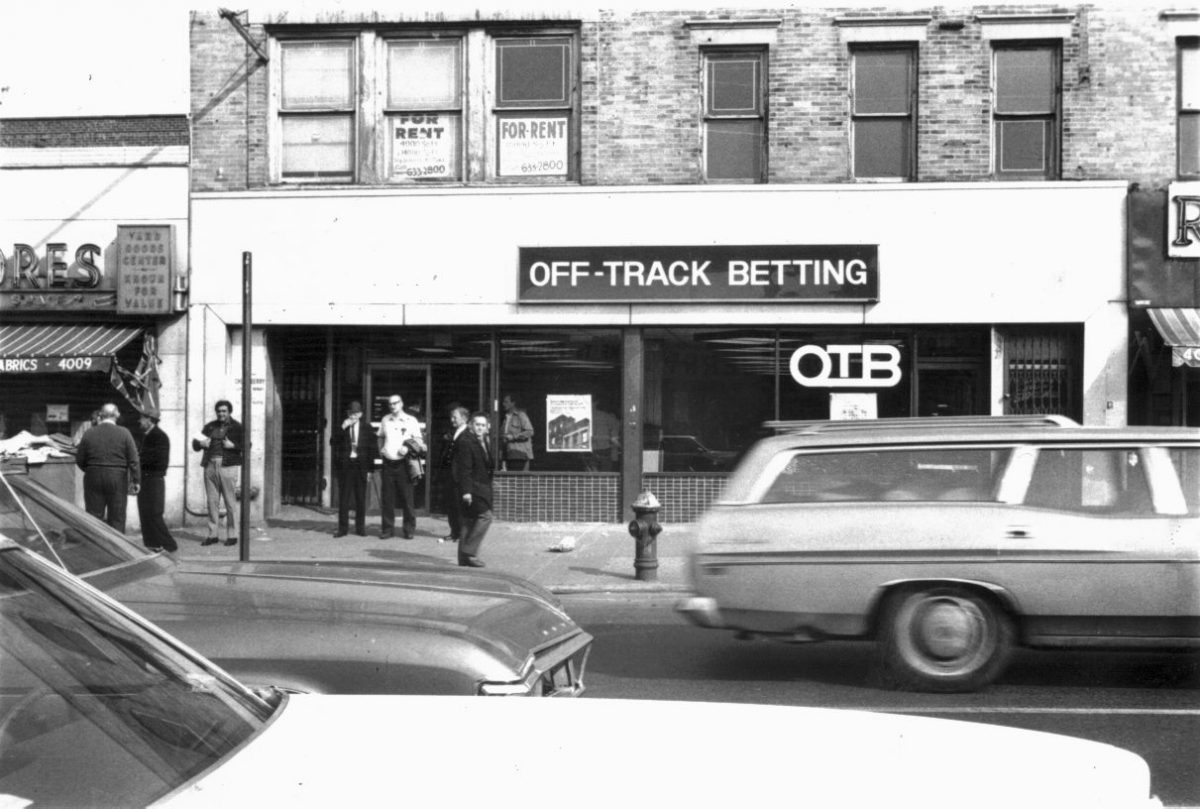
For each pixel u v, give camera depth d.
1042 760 2.23
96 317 18.22
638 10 17.48
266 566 5.25
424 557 14.68
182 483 17.97
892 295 17.02
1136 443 7.76
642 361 17.67
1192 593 7.46
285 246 17.81
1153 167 16.84
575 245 17.45
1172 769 5.91
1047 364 17.03
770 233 17.19
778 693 7.80
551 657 4.64
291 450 18.42
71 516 5.01
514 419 17.89
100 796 1.95
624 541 16.22
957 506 7.78
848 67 17.30
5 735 2.14
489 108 17.83
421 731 2.36
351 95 18.08
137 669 2.42
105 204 18.12
